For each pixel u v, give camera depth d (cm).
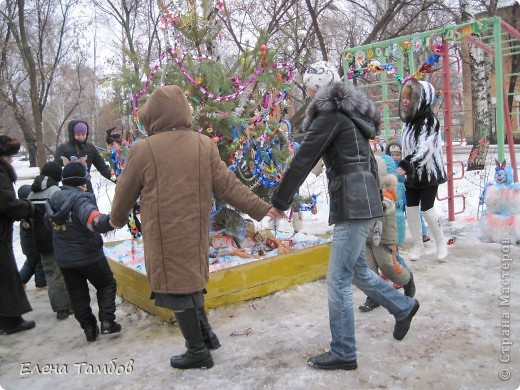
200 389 289
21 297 406
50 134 3712
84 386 307
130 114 478
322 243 486
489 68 1681
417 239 525
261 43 482
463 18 1288
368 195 286
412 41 666
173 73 473
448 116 668
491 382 279
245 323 385
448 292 426
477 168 823
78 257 365
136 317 421
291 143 515
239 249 496
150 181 290
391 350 324
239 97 488
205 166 299
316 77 366
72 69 1945
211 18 495
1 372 337
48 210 370
